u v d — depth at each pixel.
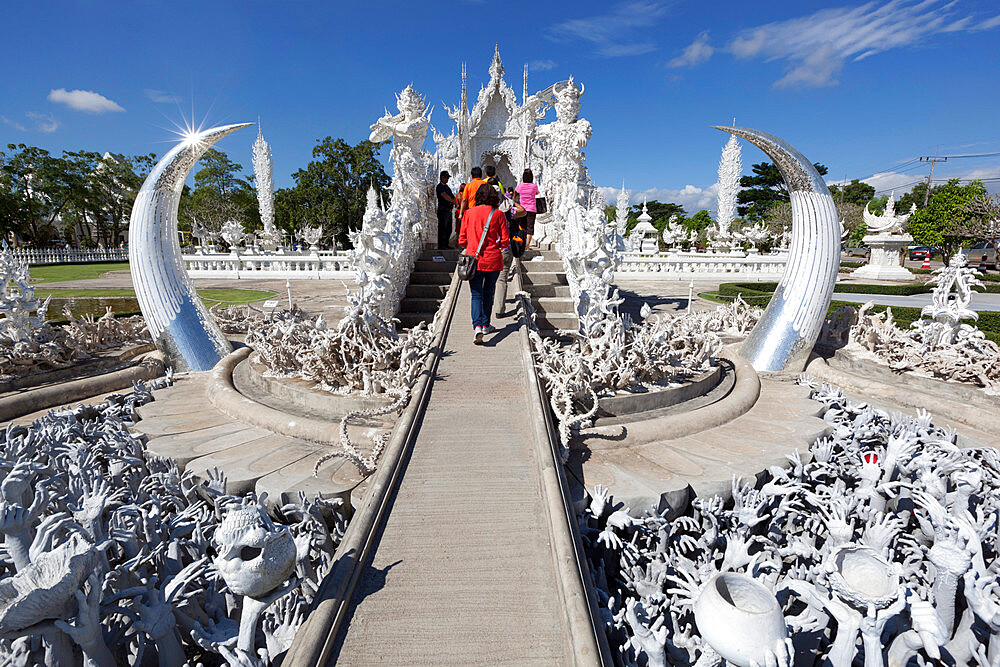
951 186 33.31
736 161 37.97
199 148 7.39
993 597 2.96
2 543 3.45
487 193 6.17
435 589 2.58
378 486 3.27
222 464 4.28
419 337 5.86
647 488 3.94
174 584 2.84
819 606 2.85
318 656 2.16
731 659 2.28
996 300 17.83
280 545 2.39
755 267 24.56
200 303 7.74
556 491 3.21
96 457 4.52
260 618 3.05
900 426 5.29
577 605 2.37
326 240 46.97
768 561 3.38
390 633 2.34
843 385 7.05
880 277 25.39
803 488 4.31
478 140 23.75
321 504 3.70
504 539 2.93
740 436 5.05
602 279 6.59
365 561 2.75
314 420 5.03
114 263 42.59
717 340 6.47
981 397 5.84
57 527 2.77
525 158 20.75
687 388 5.84
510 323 6.92
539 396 4.51
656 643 2.58
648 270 24.72
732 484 4.13
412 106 9.98
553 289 8.94
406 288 8.96
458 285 8.30
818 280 7.31
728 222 39.00
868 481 4.31
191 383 6.87
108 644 2.74
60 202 50.12
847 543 3.30
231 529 2.31
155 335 7.37
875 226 25.64
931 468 4.23
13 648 2.65
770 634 2.24
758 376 6.89
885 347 7.30
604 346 5.76
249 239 40.81
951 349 6.57
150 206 7.18
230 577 2.31
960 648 3.02
